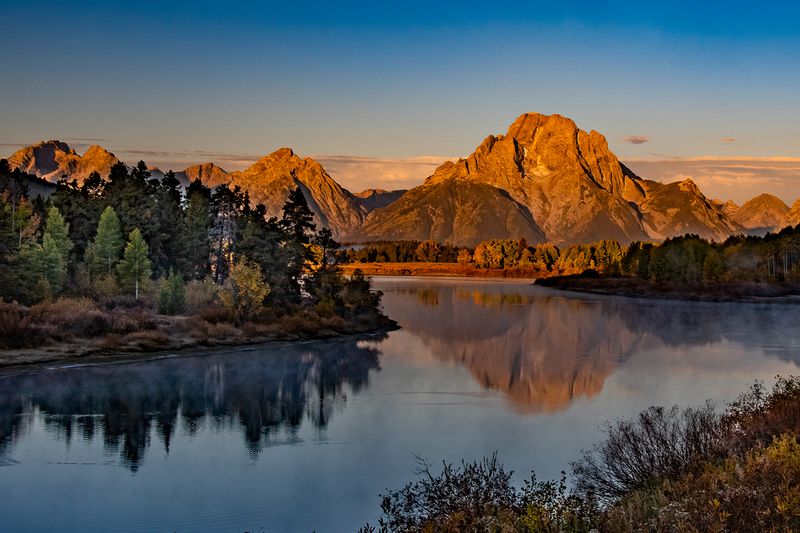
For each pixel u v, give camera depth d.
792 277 178.75
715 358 66.69
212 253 99.88
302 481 29.73
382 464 32.19
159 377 52.94
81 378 51.62
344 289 91.12
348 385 51.47
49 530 24.50
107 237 85.94
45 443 35.06
